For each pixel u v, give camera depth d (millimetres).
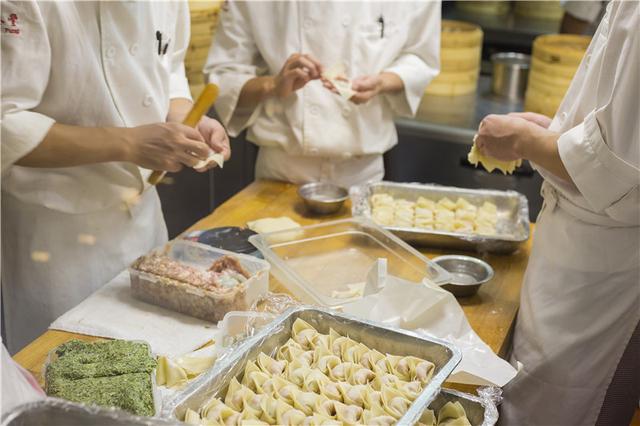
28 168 1870
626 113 1443
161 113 2033
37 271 2020
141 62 1925
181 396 1127
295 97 2500
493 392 1328
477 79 3816
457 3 4316
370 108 2592
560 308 1767
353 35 2498
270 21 2504
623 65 1426
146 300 1681
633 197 1539
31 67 1629
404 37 2607
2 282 2117
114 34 1815
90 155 1746
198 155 1823
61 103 1793
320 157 2615
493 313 1789
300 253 1965
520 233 2111
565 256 1750
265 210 2342
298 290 1715
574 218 1739
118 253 2068
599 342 1774
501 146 1728
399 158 3494
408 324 1586
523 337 1835
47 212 1948
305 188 2396
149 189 2186
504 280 1966
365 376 1265
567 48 3219
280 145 2566
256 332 1411
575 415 1843
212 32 2875
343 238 2049
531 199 3305
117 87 1878
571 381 1804
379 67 2564
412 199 2365
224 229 2014
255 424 1129
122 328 1569
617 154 1479
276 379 1231
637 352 1816
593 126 1504
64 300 2037
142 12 1868
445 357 1273
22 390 992
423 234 2066
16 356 1469
